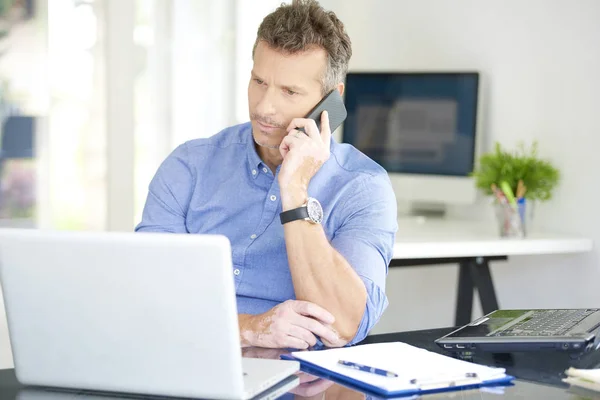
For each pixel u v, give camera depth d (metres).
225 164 2.03
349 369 1.37
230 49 4.05
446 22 3.72
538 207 3.32
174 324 1.20
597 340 1.55
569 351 1.53
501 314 1.76
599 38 3.05
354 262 1.78
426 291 3.79
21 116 3.76
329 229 1.91
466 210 3.67
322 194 1.94
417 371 1.34
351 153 2.01
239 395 1.20
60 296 1.24
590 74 3.09
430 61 3.79
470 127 3.42
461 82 3.44
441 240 2.90
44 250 1.22
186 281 1.17
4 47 3.70
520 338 1.49
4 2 3.68
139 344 1.22
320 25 1.86
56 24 3.78
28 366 1.29
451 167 3.46
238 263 1.95
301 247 1.71
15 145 3.75
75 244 1.20
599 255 3.07
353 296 1.68
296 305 1.66
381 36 4.05
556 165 3.24
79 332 1.25
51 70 3.79
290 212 1.73
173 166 2.05
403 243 2.79
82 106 3.86
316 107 1.88
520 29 3.38
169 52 3.96
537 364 1.44
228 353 1.19
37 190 3.81
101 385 1.26
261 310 1.92
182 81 3.98
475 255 2.91
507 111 3.46
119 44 3.87
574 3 3.14
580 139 3.13
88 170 3.89
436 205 3.72
